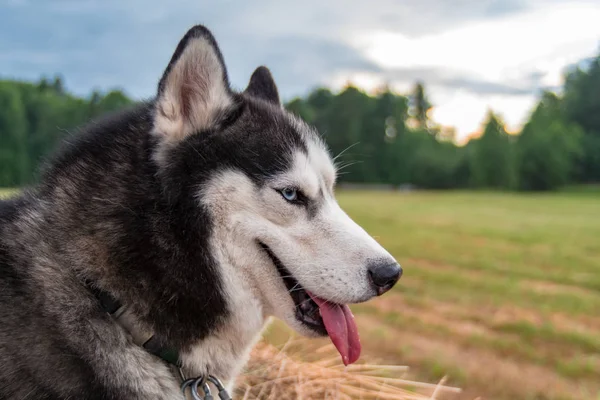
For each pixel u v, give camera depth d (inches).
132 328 22.7
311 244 24.5
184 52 23.2
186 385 23.3
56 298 22.1
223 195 23.4
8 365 21.2
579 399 39.7
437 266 90.4
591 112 641.0
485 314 61.2
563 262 95.4
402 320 57.9
